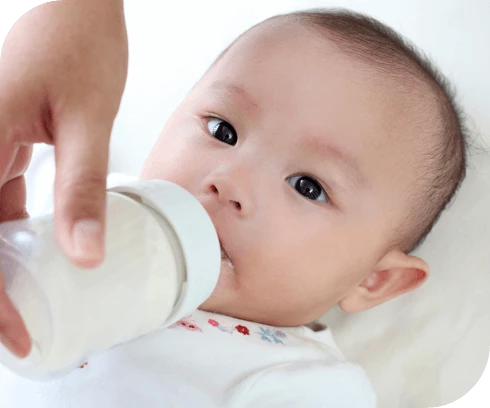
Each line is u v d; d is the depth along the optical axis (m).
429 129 0.90
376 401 0.96
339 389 0.85
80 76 0.60
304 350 0.85
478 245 1.05
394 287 0.97
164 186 0.55
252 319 0.86
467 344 1.02
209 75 0.89
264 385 0.75
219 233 0.76
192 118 0.84
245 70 0.84
